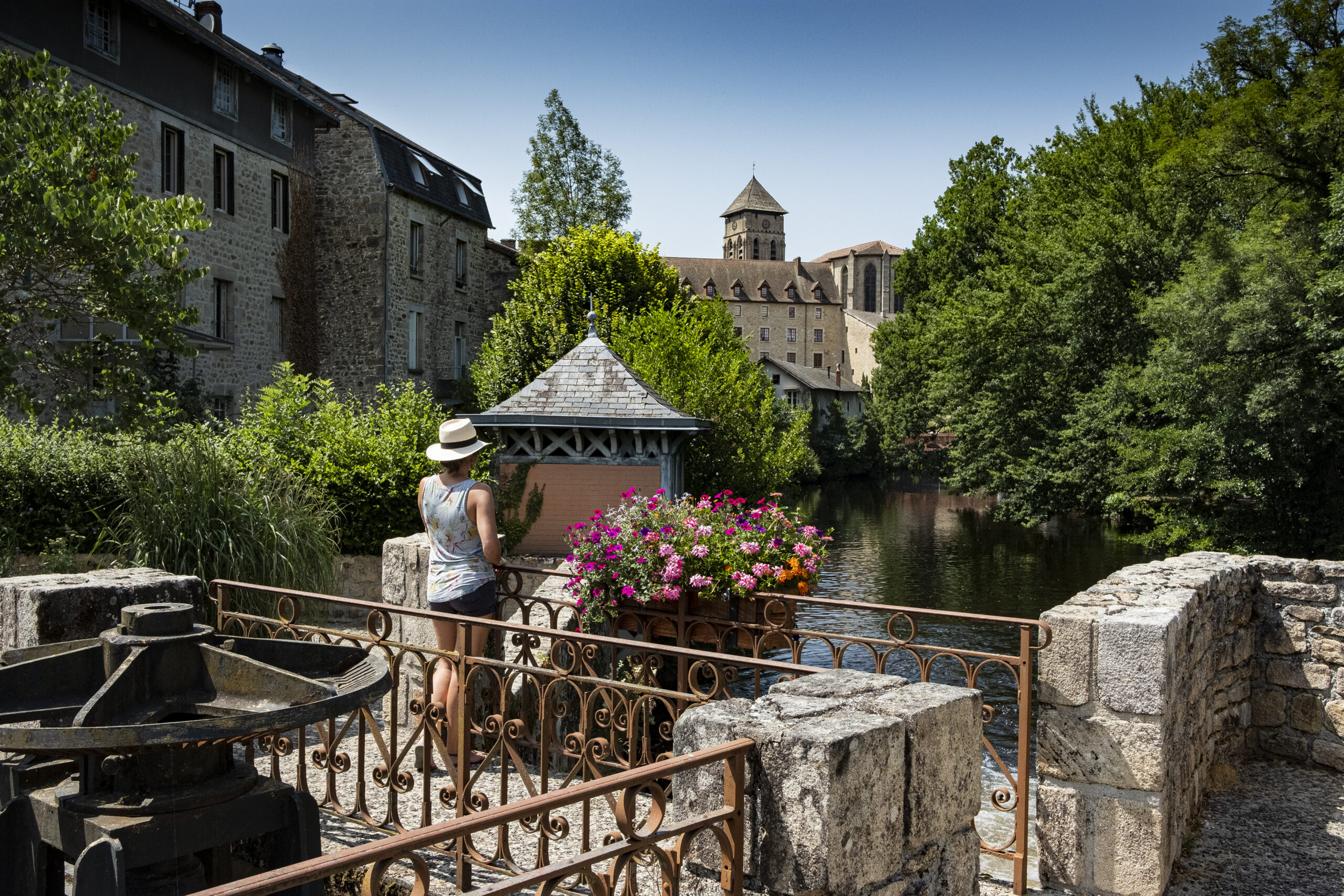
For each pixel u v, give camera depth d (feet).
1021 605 61.62
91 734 7.89
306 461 35.09
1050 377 84.33
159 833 8.78
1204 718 15.48
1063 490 80.23
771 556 18.25
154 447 28.45
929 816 7.75
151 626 9.48
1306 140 56.54
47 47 51.01
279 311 73.05
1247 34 62.28
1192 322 56.24
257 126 69.51
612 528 19.01
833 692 8.23
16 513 27.45
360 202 77.61
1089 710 11.71
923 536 99.81
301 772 13.58
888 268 337.31
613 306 74.74
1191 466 58.65
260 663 9.53
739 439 60.90
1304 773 17.28
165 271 30.09
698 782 7.30
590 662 17.87
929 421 153.17
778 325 320.29
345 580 34.35
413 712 12.67
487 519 14.83
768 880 6.94
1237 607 17.70
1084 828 11.72
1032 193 104.94
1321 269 53.57
